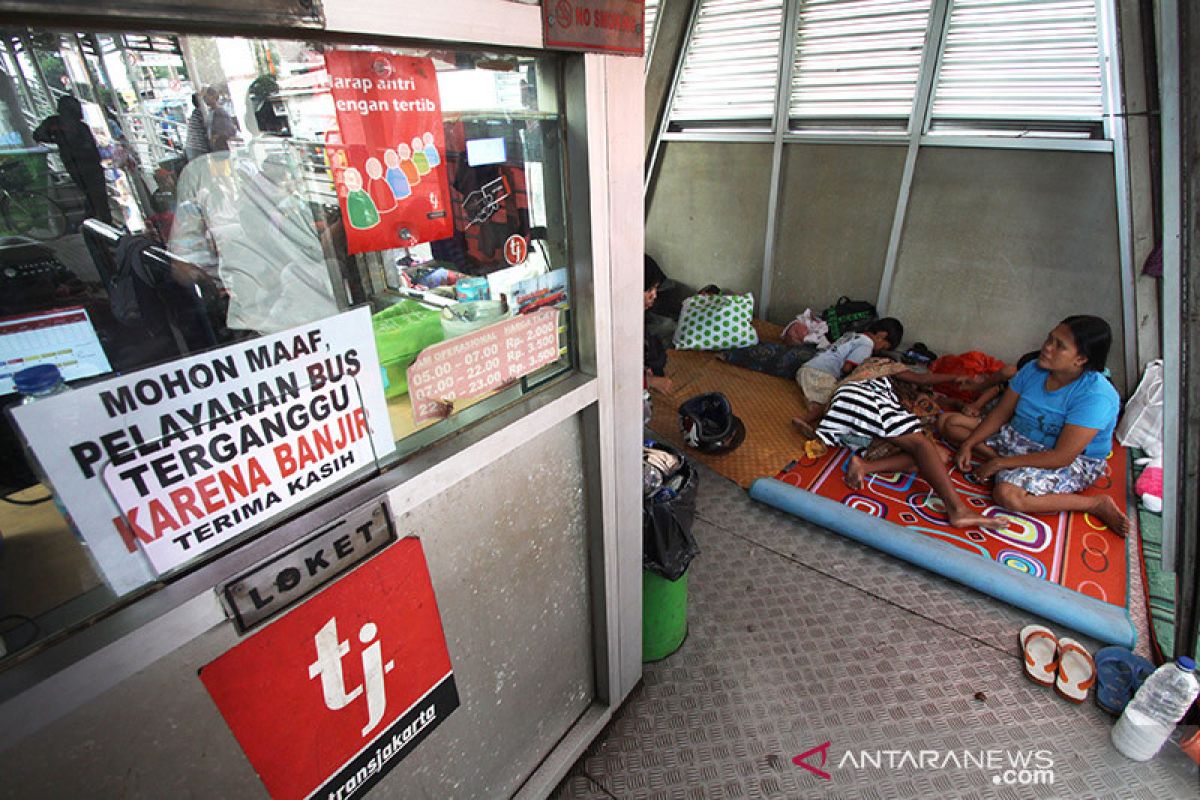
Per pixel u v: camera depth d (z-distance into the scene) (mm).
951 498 2475
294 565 836
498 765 1453
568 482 1369
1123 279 3037
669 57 4289
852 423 2881
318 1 692
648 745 1729
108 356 703
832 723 1771
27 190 631
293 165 789
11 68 610
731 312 4066
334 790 1033
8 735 637
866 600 2180
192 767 825
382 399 916
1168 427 1702
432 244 959
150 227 716
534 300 1159
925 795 1588
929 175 3479
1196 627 1742
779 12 3727
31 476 634
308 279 840
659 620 1890
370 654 1001
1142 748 1614
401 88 847
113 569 685
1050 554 2301
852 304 3863
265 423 775
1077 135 3027
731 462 2967
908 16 3311
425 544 1047
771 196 4070
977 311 3527
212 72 705
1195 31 1422
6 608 654
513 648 1364
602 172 1127
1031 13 2975
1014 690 1842
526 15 906
